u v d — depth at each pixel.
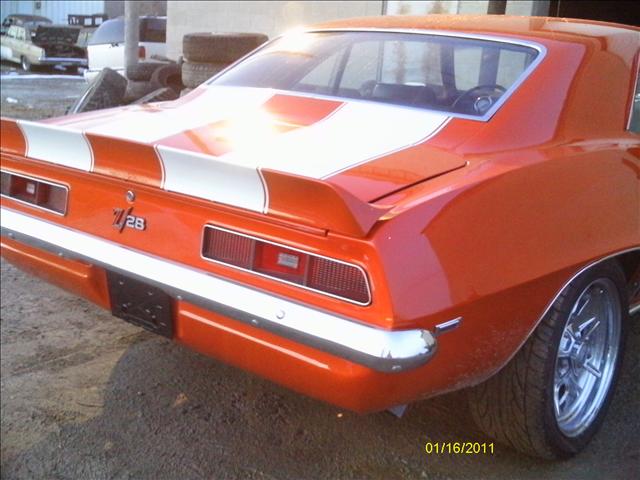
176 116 3.17
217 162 2.35
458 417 3.27
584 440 2.98
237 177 2.35
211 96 3.50
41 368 3.67
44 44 22.64
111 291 2.89
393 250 2.15
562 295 2.67
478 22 3.49
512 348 2.54
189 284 2.52
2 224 3.17
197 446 3.04
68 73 23.20
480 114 2.88
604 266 2.87
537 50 3.10
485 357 2.45
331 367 2.25
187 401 3.38
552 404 2.75
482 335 2.39
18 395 3.42
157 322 2.73
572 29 3.35
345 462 2.94
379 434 3.14
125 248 2.73
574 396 2.99
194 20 13.12
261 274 2.37
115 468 2.90
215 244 2.49
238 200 2.40
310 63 3.54
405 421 3.23
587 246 2.70
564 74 3.01
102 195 2.83
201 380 3.57
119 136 2.69
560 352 2.85
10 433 3.12
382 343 2.12
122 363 3.73
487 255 2.35
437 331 2.22
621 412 3.31
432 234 2.23
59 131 2.84
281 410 3.31
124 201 2.75
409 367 2.14
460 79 3.17
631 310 3.39
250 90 3.46
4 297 4.57
